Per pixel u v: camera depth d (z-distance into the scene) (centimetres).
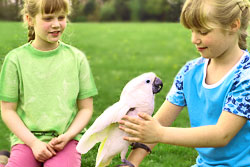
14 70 270
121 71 842
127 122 179
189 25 185
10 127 266
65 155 258
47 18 262
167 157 376
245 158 196
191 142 178
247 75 186
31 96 270
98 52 1160
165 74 711
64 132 269
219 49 186
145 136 175
